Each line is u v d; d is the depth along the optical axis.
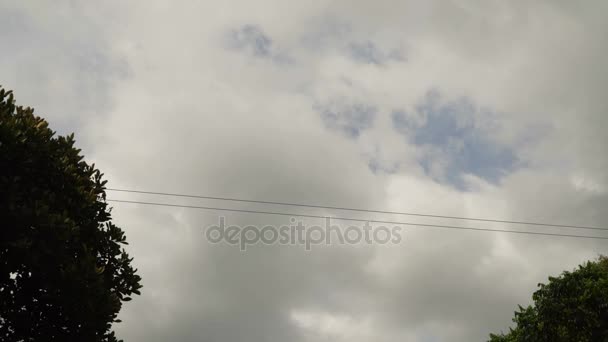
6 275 10.10
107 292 10.72
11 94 10.95
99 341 10.63
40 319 10.40
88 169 12.37
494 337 20.34
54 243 9.99
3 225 9.44
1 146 9.84
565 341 16.50
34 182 10.75
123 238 12.25
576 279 17.42
